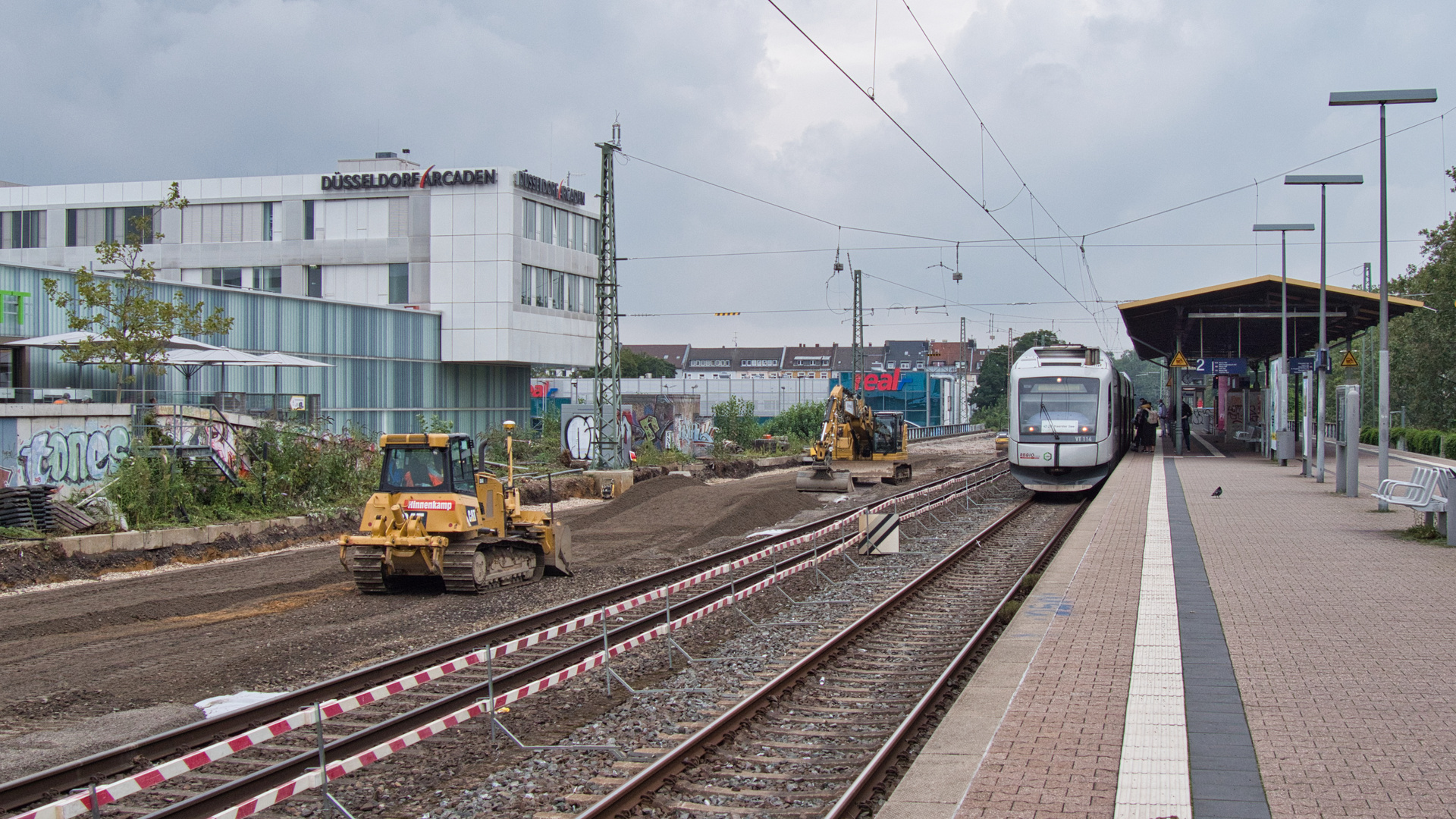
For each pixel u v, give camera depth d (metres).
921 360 145.12
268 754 8.89
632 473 37.00
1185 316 45.25
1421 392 55.72
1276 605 12.08
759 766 8.32
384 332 46.12
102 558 18.95
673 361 155.12
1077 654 9.99
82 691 10.77
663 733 9.27
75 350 26.08
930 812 6.24
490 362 50.16
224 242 51.22
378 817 7.58
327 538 23.77
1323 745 7.23
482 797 7.76
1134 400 50.19
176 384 35.19
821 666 11.57
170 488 21.84
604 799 7.14
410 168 52.78
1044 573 14.72
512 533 18.25
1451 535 16.52
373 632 13.75
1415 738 7.36
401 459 16.91
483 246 49.03
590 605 15.37
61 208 51.94
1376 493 21.39
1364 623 11.08
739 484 39.41
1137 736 7.53
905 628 13.66
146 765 8.44
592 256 56.47
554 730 9.65
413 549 16.42
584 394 74.00
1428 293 54.59
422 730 8.23
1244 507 22.62
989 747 7.36
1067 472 29.86
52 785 7.90
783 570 18.39
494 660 12.25
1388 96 21.47
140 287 32.19
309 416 33.06
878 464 38.31
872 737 9.01
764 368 151.00
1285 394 35.62
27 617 14.84
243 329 38.72
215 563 20.25
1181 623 11.20
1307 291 39.59
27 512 18.86
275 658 12.20
